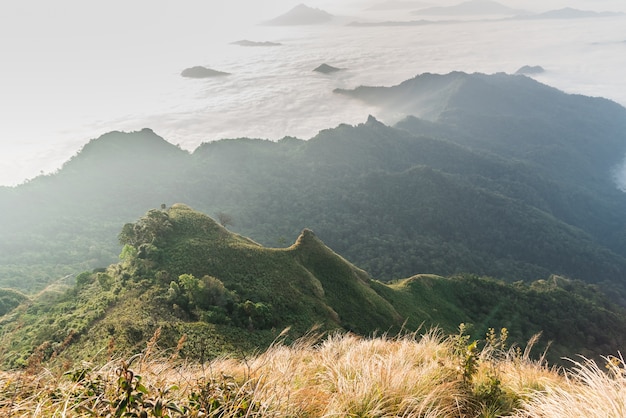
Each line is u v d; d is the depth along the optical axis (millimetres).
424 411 4152
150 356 4266
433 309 63188
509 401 4711
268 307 38094
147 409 2730
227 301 36594
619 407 3451
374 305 49750
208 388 3297
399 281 75188
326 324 40531
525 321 69250
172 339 27328
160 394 2859
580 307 78750
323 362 5633
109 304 35469
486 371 5332
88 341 26188
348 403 4074
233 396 3410
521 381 5203
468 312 69375
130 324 27766
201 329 29625
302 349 6520
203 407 3078
